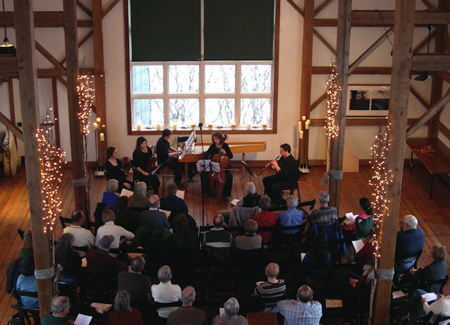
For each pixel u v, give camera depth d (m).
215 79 11.16
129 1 10.52
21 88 5.00
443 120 10.89
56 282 5.52
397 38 5.08
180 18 10.67
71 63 7.17
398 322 5.56
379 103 11.16
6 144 10.37
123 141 11.12
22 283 5.61
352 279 6.02
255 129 11.26
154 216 6.31
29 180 5.20
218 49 10.89
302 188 10.20
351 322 5.12
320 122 11.19
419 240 5.95
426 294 5.14
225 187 9.37
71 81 7.22
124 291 4.37
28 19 4.87
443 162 9.77
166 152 9.77
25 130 5.09
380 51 10.91
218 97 11.23
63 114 10.90
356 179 10.66
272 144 11.38
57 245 5.57
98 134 10.70
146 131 11.09
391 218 5.43
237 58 10.95
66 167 11.07
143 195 6.98
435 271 5.45
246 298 5.02
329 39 10.83
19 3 4.83
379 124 11.15
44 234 5.35
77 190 7.62
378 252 5.54
